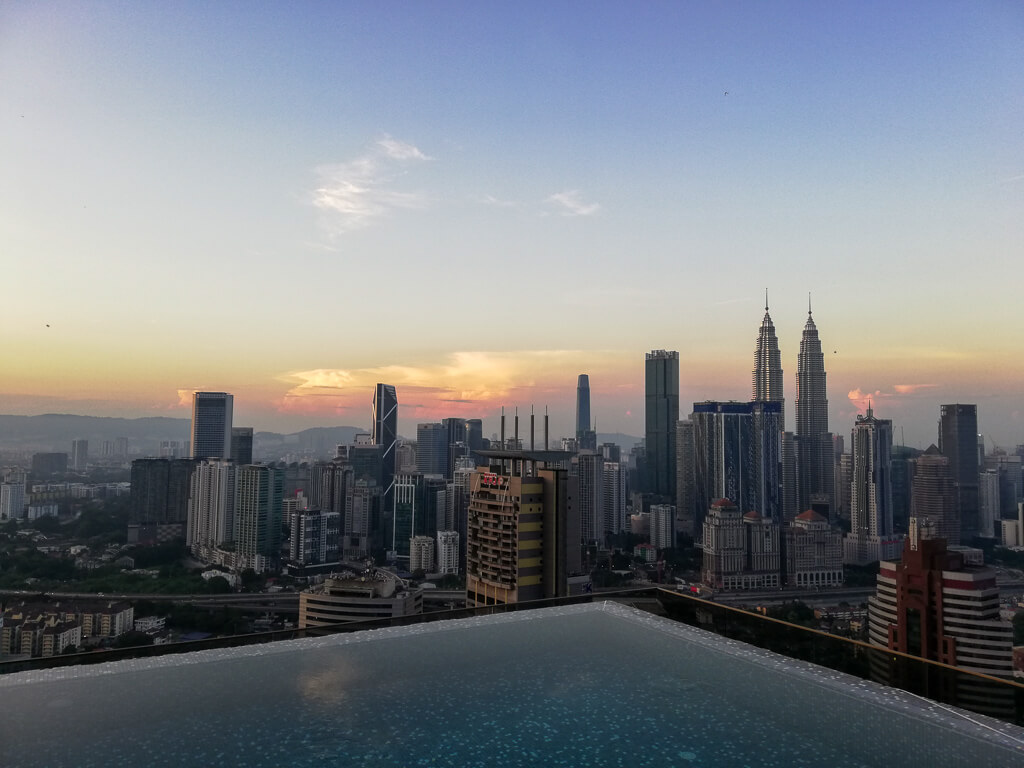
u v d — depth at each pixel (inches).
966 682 150.9
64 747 131.9
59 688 163.3
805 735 141.6
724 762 130.2
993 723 145.0
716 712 155.9
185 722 145.7
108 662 181.0
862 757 129.1
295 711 153.4
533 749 135.9
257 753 131.4
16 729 139.8
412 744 137.1
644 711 155.8
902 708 154.5
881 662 167.5
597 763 129.0
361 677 177.8
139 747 132.8
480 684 174.6
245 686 168.7
